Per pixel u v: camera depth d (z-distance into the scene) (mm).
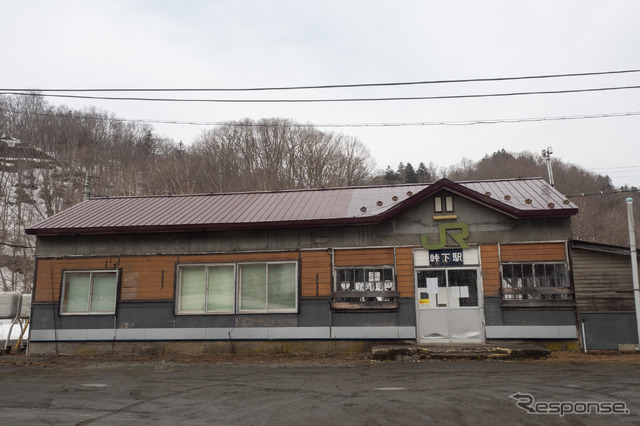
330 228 16312
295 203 18391
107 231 17016
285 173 55438
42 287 17391
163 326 16547
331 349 15609
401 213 16000
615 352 14016
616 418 6996
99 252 17344
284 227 16406
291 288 16297
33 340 17031
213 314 16422
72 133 66938
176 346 16406
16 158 60219
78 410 8055
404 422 6977
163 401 8656
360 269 16016
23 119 66625
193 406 8219
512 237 15312
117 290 16953
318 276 16094
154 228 16719
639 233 47000
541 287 14836
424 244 15648
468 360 13266
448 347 14109
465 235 15516
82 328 16906
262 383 10398
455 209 15750
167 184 53562
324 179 54219
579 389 8938
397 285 15633
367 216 15766
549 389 8992
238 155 56844
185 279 16922
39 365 14078
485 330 14953
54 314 17094
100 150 67125
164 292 16781
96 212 19094
